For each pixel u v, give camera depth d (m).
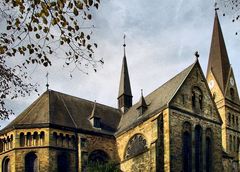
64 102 74.75
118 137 74.50
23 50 20.75
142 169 63.75
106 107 82.50
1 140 67.56
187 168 65.44
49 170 64.19
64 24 19.95
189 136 67.12
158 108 66.94
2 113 25.70
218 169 69.81
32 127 66.00
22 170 64.12
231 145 96.56
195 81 70.94
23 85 25.59
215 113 72.44
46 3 19.52
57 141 66.75
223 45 106.00
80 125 71.44
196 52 72.75
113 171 57.78
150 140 66.44
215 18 109.25
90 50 20.88
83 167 67.50
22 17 19.59
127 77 88.62
